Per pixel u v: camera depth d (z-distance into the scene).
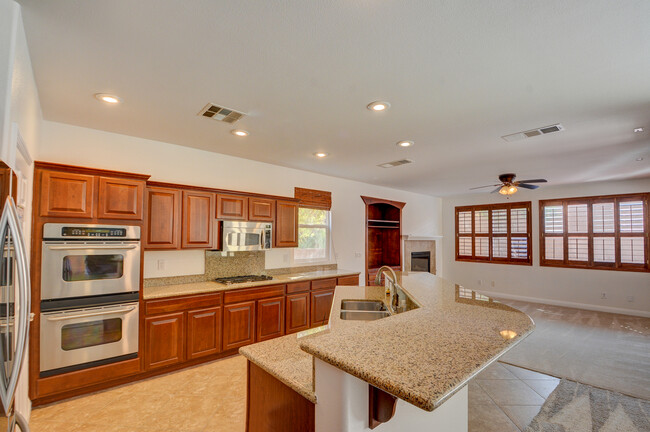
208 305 3.40
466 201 7.94
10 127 1.42
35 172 2.47
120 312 2.83
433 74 2.01
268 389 1.45
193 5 1.41
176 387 2.93
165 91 2.28
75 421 2.40
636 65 1.88
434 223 8.09
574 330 4.81
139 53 1.80
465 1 1.38
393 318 1.37
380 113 2.64
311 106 2.51
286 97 2.36
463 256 7.96
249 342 3.72
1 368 1.21
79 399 2.70
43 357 2.50
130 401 2.69
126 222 2.91
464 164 4.44
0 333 1.20
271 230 4.24
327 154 3.98
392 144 3.50
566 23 1.52
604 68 1.92
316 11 1.44
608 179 5.59
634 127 2.90
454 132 3.08
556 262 6.54
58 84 2.18
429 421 1.55
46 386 2.51
